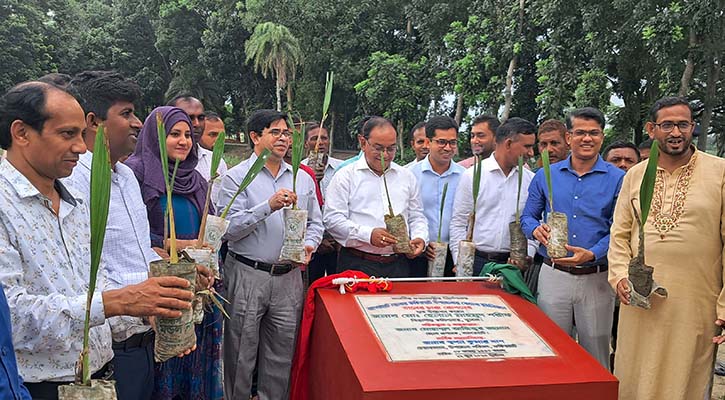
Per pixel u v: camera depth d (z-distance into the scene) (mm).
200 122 3902
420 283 2705
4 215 1552
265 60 23297
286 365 3244
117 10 31281
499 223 3373
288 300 3195
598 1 12391
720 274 2557
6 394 1176
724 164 2553
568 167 3045
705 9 10344
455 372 1823
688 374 2533
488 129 4316
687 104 2562
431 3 18188
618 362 2729
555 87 13430
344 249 3438
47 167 1614
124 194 2271
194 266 1679
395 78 18875
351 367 1845
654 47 11055
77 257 1771
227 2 26547
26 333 1520
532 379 1806
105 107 2225
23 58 26094
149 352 2254
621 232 2691
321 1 22094
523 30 15133
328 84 3361
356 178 3404
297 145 2840
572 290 2902
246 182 2352
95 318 1558
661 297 2559
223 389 3150
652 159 2174
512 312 2355
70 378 1685
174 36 28562
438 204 3771
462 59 16172
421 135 4473
